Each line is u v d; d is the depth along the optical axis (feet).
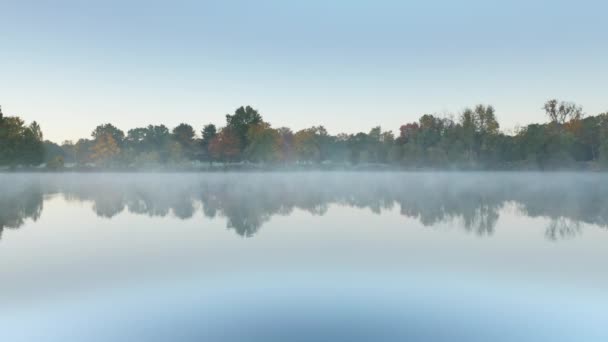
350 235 58.75
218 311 31.07
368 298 33.78
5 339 27.09
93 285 36.81
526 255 47.03
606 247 50.70
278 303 32.86
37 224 68.85
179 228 64.64
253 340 26.76
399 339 26.99
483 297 33.99
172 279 38.68
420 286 36.55
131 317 30.22
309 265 43.11
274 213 80.79
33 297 34.24
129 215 78.64
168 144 361.92
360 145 382.63
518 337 27.27
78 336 27.30
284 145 355.77
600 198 107.45
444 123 332.80
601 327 28.45
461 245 52.21
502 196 114.01
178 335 27.55
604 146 256.73
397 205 93.40
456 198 109.40
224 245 52.44
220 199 107.65
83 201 104.27
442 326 28.53
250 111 354.95
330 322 29.22
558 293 34.65
